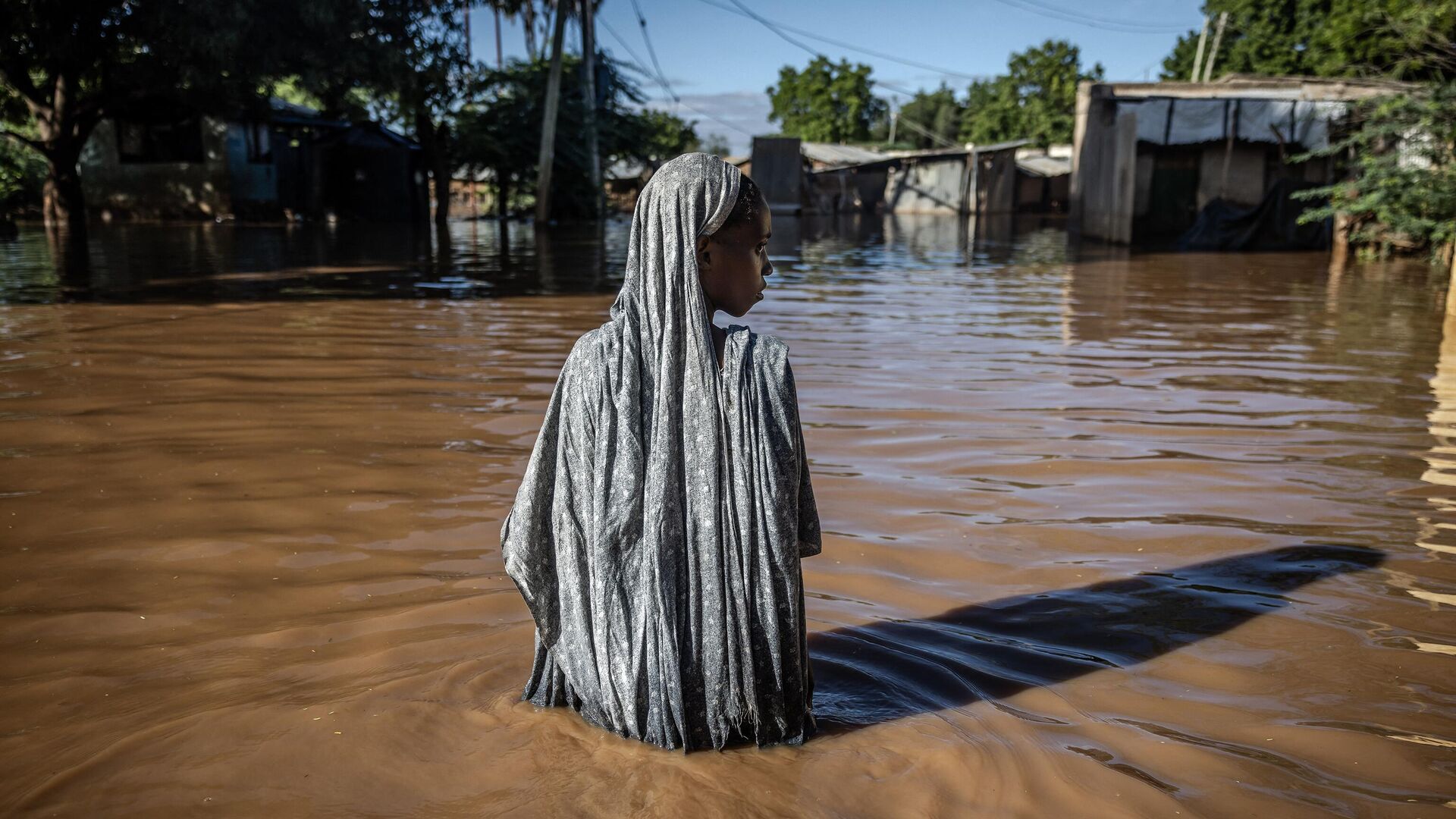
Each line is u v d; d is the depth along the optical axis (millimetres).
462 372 6500
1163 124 22875
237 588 3066
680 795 1947
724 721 2070
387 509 3811
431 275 13070
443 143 27016
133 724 2250
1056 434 5145
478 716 2264
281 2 19828
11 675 2506
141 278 11914
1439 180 15836
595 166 30203
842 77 64312
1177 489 4254
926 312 10125
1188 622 2955
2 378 6074
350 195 27281
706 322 2004
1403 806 2035
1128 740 2268
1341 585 3244
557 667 2244
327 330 8180
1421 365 7266
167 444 4672
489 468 4359
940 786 2029
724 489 2008
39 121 23312
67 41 20094
